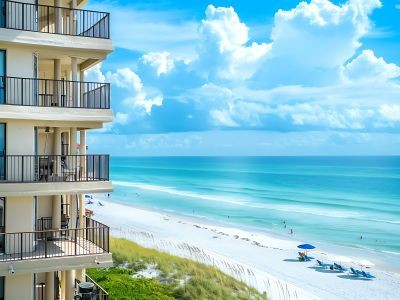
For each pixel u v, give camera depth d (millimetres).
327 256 55438
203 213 96062
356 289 41125
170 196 129000
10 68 20391
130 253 45656
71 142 23344
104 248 21000
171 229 72625
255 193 132250
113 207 101938
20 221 20391
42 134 24875
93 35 23078
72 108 21141
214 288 37500
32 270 19328
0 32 19859
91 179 22344
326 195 123250
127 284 35781
